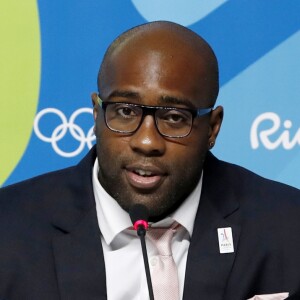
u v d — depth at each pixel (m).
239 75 5.99
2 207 4.51
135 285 4.29
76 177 4.56
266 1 5.99
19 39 5.91
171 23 4.23
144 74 4.03
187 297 4.27
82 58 5.94
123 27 5.96
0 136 5.89
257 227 4.51
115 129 4.05
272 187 4.72
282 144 6.02
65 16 5.93
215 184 4.59
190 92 4.07
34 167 5.92
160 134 4.05
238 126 6.00
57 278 4.27
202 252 4.36
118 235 4.35
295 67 6.01
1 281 4.29
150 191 4.09
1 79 5.89
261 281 4.45
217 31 5.98
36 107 5.92
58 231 4.39
